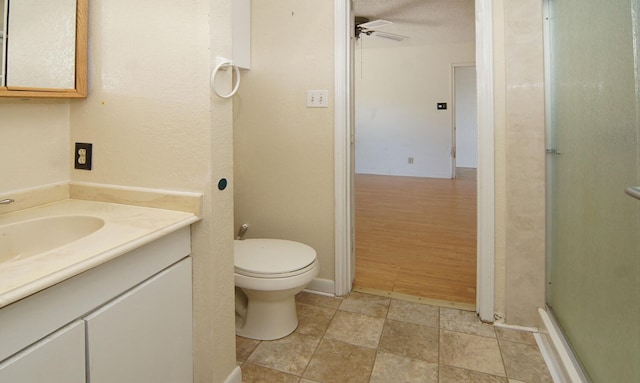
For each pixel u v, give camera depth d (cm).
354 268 243
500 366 159
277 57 220
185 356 126
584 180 138
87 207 130
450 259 288
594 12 126
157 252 110
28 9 119
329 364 161
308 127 219
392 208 457
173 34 122
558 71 164
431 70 652
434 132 666
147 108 128
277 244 198
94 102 135
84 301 87
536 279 183
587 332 136
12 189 124
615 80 111
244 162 234
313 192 222
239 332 183
